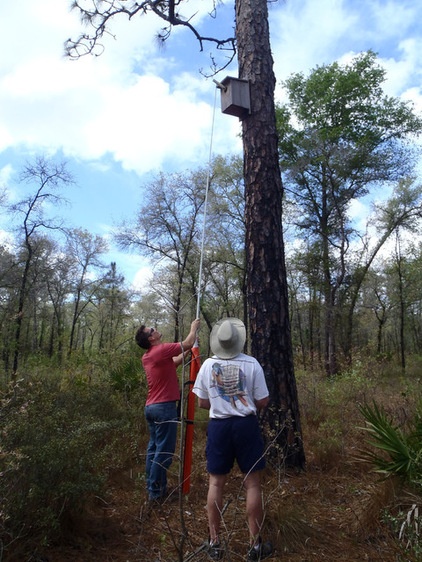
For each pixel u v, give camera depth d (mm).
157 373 4461
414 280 28094
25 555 2934
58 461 3328
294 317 35562
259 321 5172
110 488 4227
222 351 3490
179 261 29344
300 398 7871
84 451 3674
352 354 15836
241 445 3236
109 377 7793
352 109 25250
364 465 4953
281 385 5023
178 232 29281
